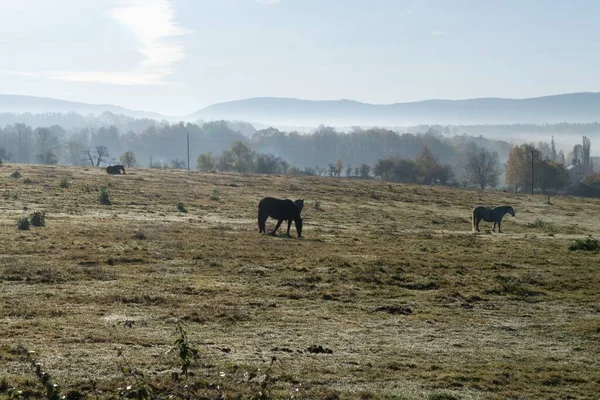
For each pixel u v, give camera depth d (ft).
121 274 70.85
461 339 51.62
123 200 164.04
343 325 54.03
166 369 38.63
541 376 42.14
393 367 42.50
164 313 54.08
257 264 81.51
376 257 93.45
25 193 159.84
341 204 198.39
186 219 138.92
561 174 427.33
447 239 126.93
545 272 86.28
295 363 42.01
